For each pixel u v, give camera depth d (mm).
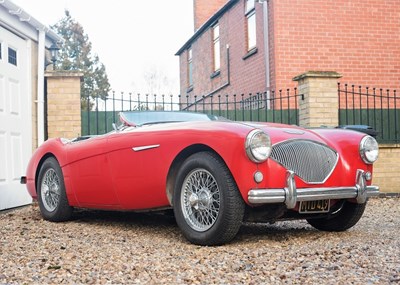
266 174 4004
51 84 8227
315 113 8422
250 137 3904
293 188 4039
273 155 4098
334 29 11453
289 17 11227
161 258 3762
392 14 11781
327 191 4246
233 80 14023
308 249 4031
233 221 4031
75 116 8180
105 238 4641
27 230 5152
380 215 6336
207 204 4176
